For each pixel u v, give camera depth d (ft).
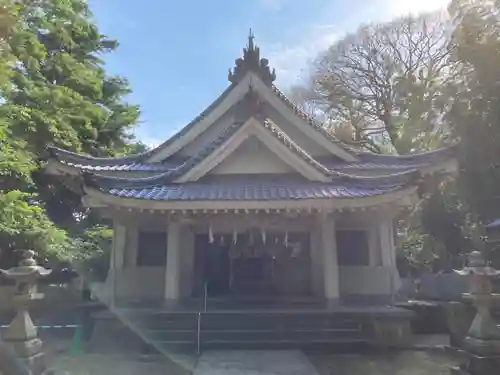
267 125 39.68
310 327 33.68
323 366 27.96
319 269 41.65
